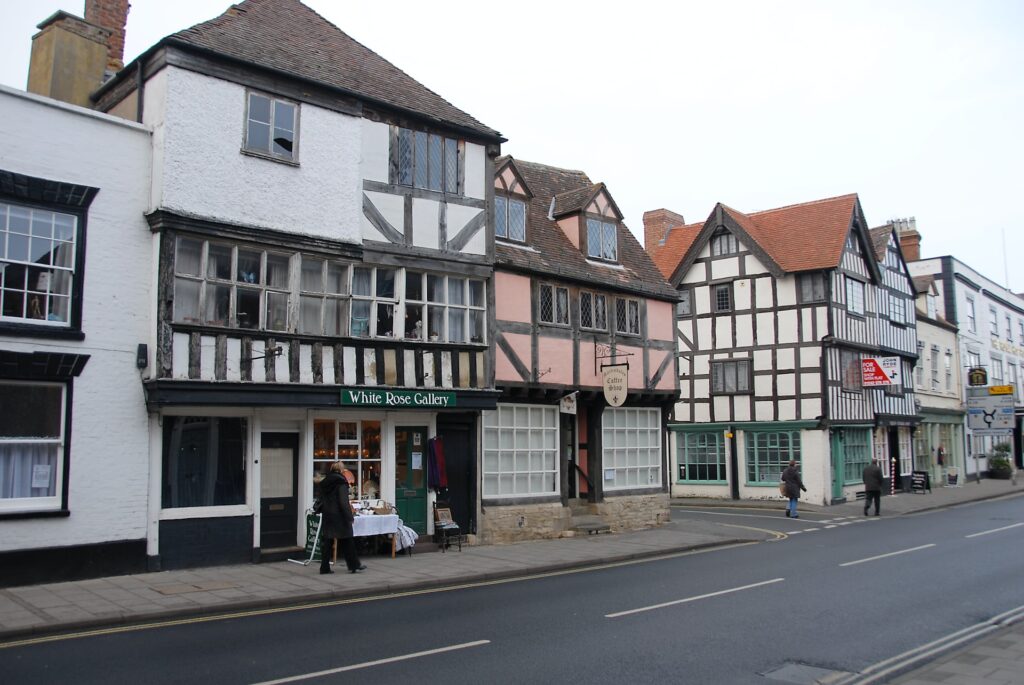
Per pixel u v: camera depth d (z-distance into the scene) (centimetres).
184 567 1148
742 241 2716
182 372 1132
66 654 713
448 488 1515
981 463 3831
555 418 1727
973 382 3366
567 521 1706
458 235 1489
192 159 1162
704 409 2772
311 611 923
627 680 655
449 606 956
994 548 1484
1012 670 680
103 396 1084
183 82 1166
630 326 1928
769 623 868
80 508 1055
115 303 1103
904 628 853
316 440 1330
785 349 2622
